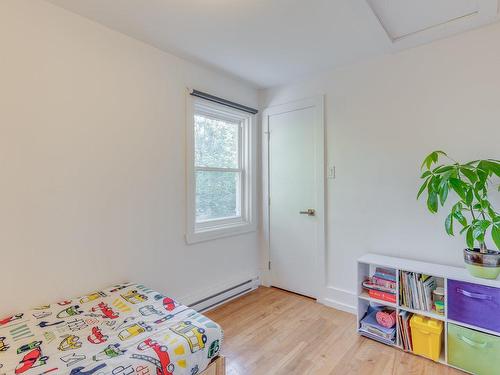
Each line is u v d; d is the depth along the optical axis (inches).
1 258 60.9
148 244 87.7
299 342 82.4
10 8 62.0
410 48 88.6
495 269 66.6
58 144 69.0
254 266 127.7
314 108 111.7
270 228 126.7
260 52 92.4
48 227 67.5
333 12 70.2
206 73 105.0
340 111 104.3
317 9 69.1
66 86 70.3
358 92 99.7
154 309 65.6
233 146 122.7
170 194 93.4
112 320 60.3
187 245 99.2
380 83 94.7
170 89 93.3
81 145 73.0
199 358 54.6
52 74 68.0
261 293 120.1
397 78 91.3
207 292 104.7
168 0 65.8
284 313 101.0
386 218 93.9
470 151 79.0
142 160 86.0
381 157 94.8
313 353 77.1
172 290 94.4
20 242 63.4
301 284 116.7
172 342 52.4
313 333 87.3
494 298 64.9
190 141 99.1
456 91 81.0
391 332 79.6
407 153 89.6
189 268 99.9
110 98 78.6
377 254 95.3
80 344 51.4
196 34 81.4
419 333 74.7
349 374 68.7
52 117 68.0
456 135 81.0
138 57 84.8
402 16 72.7
